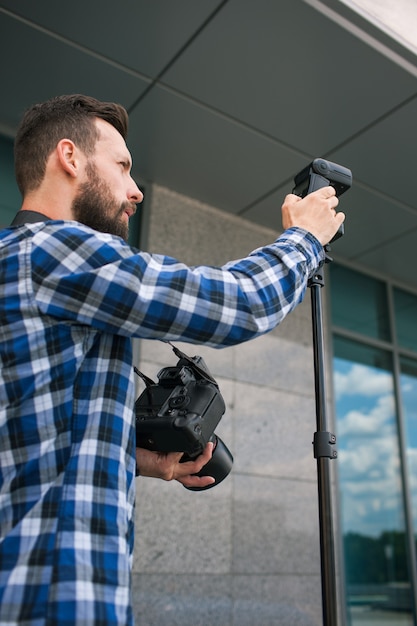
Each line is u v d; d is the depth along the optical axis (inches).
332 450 50.6
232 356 165.8
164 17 116.9
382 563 184.5
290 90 134.7
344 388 195.3
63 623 29.5
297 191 57.9
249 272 39.7
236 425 160.6
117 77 132.3
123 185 44.9
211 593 142.8
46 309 35.2
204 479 48.8
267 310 39.0
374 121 143.3
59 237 36.7
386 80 131.6
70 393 35.1
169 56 126.6
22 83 133.6
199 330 37.2
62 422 34.4
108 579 31.4
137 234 160.7
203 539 145.7
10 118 143.8
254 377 167.9
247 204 175.6
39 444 33.6
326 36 121.1
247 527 153.8
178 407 43.5
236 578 147.8
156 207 165.3
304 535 163.0
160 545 139.4
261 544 154.6
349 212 179.9
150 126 145.9
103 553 31.9
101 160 44.0
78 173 42.9
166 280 37.0
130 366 38.4
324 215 46.6
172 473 45.4
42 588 30.3
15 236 37.8
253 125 145.4
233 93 136.0
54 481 33.1
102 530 32.4
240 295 38.3
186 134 148.5
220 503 151.4
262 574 152.3
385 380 206.7
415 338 221.8
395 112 140.3
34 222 40.8
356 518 184.5
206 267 39.3
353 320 204.4
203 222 173.5
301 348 181.0
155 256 38.9
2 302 35.3
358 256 205.8
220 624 141.7
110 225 43.7
